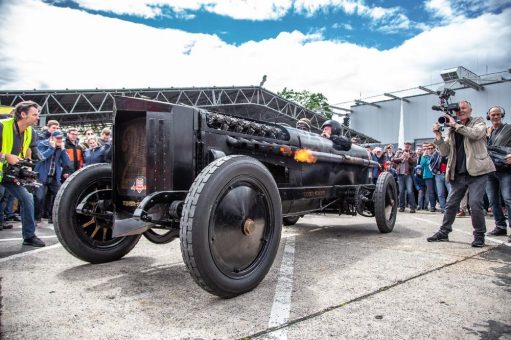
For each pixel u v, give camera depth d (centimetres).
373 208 486
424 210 895
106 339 171
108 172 326
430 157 841
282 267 303
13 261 325
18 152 391
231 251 228
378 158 897
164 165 261
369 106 2283
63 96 1527
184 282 262
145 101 266
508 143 472
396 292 238
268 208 255
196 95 1923
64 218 292
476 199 392
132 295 233
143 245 399
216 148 284
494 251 368
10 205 629
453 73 1848
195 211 207
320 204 426
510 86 1675
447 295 232
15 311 205
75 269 297
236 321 191
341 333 177
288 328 183
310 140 396
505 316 199
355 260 328
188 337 173
